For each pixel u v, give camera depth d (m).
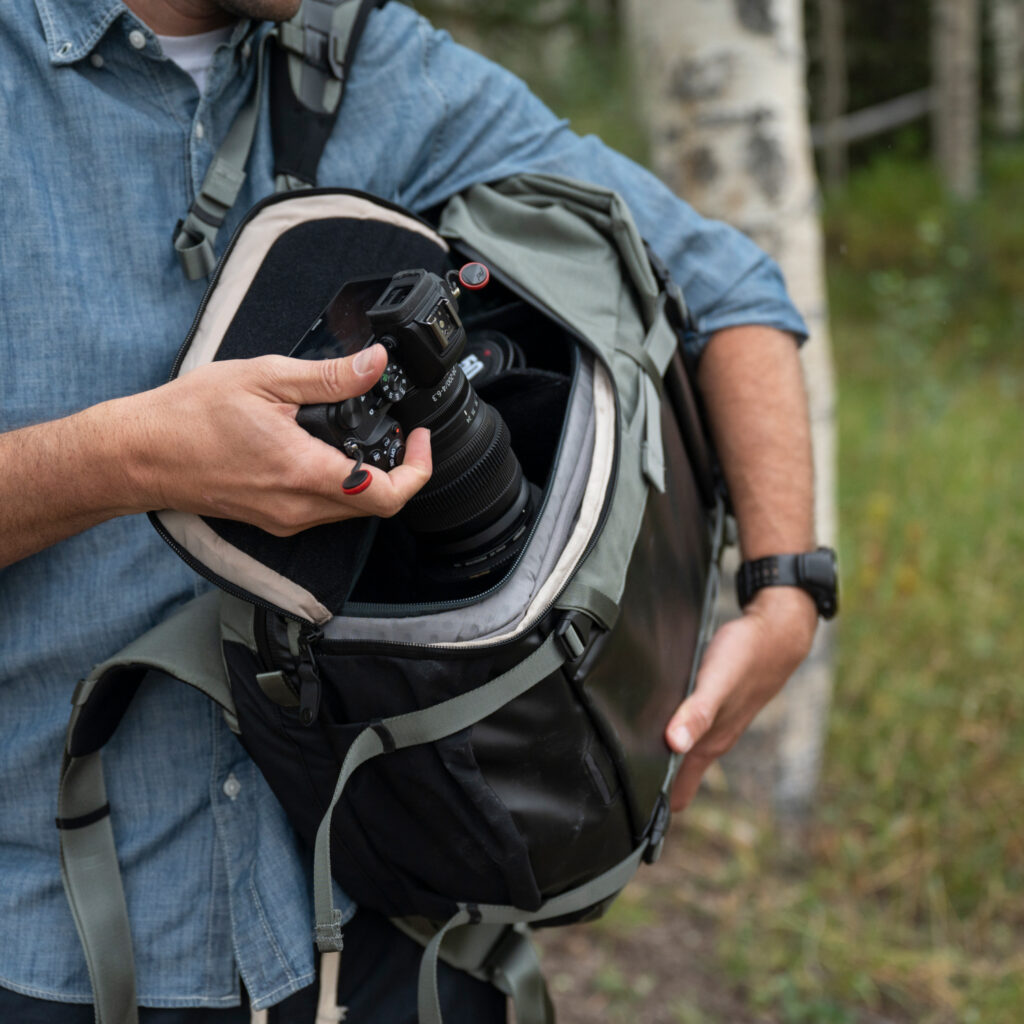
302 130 1.28
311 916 1.23
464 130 1.43
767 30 2.58
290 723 1.08
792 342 1.55
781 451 1.50
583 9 5.03
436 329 0.98
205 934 1.22
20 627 1.18
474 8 4.81
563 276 1.30
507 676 1.04
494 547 1.11
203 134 1.21
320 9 1.30
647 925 2.71
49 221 1.13
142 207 1.18
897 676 3.37
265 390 0.95
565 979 2.57
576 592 1.08
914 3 13.12
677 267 1.51
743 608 1.54
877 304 8.14
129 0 1.18
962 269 8.47
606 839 1.18
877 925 2.64
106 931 1.15
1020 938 2.63
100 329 1.15
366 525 1.10
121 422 0.98
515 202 1.40
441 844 1.11
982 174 11.39
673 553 1.29
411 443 1.00
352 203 1.19
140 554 1.20
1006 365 6.97
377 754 1.04
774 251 2.69
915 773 3.04
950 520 4.15
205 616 1.16
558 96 7.00
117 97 1.18
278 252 1.12
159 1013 1.22
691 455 1.45
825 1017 2.40
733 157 2.64
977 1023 2.38
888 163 11.19
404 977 1.31
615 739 1.14
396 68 1.36
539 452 1.28
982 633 3.47
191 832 1.22
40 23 1.14
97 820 1.17
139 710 1.21
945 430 5.12
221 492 0.97
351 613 1.05
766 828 2.91
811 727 2.96
